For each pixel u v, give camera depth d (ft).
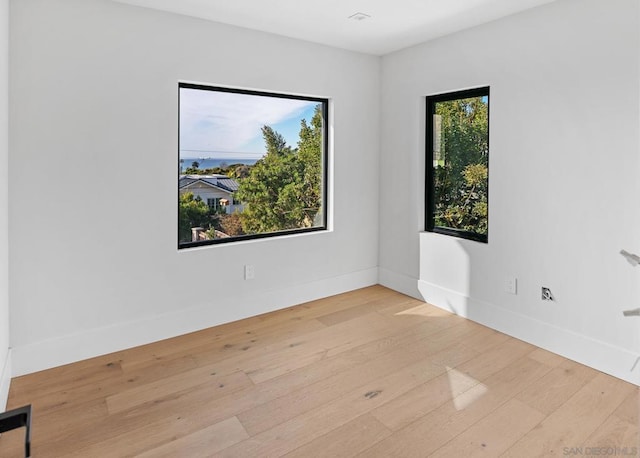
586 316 8.87
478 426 6.88
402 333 10.58
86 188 8.96
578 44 8.64
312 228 13.12
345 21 10.39
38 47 8.23
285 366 8.89
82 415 7.16
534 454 6.21
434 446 6.40
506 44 10.00
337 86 12.76
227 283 11.19
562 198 9.13
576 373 8.57
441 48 11.63
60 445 6.40
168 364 8.98
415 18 10.13
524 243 9.96
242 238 11.72
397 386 8.09
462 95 11.59
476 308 11.23
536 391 7.90
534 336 9.86
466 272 11.48
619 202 8.22
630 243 8.11
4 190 7.57
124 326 9.66
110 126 9.13
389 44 12.32
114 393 7.85
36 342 8.63
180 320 10.46
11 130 8.05
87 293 9.14
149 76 9.53
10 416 4.80
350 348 9.74
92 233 9.11
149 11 9.43
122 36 9.12
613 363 8.45
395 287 13.85
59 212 8.69
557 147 9.14
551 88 9.16
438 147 12.54
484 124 11.15
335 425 6.90
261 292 11.84
